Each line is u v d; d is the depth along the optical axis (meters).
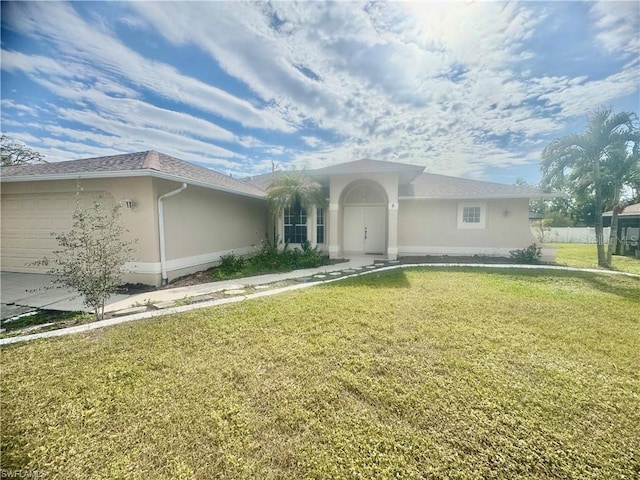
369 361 3.79
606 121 11.40
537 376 3.44
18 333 4.91
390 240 12.64
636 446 2.40
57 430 2.64
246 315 5.62
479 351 4.09
